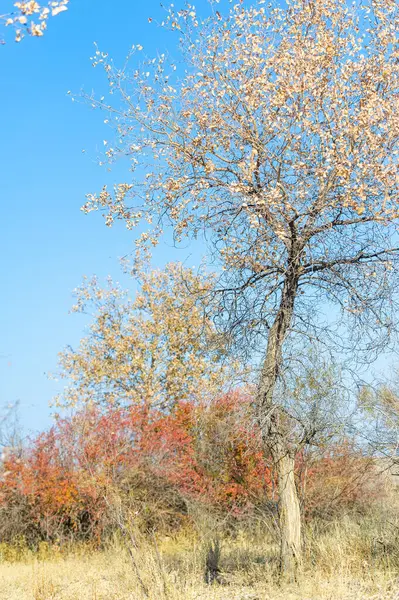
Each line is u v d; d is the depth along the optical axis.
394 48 10.25
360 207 9.23
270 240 9.84
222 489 16.83
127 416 18.42
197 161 10.23
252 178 9.73
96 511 16.16
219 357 10.38
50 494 16.38
